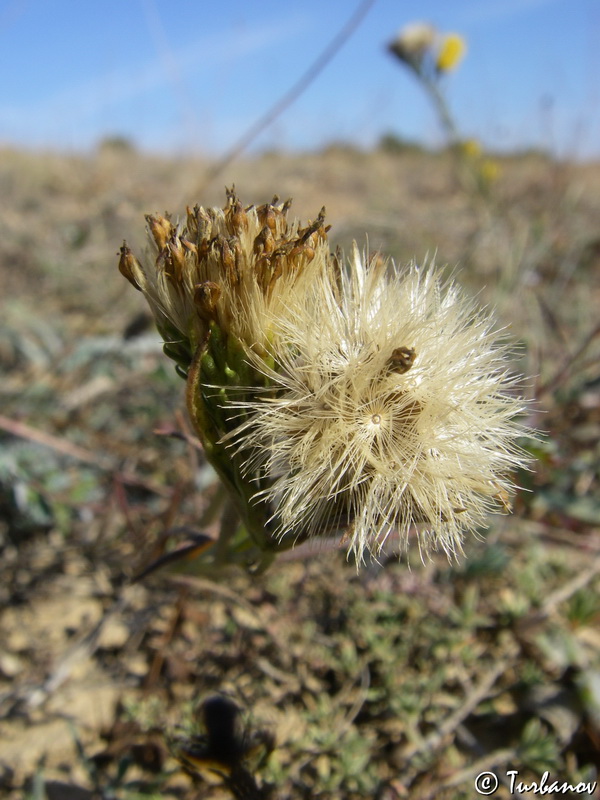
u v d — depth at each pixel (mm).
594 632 60
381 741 51
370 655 54
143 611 56
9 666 57
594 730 52
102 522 65
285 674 54
